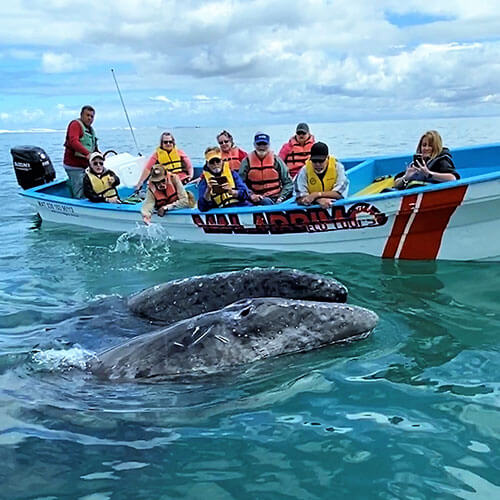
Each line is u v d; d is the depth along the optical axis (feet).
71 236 30.30
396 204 22.18
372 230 23.26
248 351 13.01
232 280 15.98
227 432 11.19
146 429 11.36
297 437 10.94
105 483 9.89
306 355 13.52
